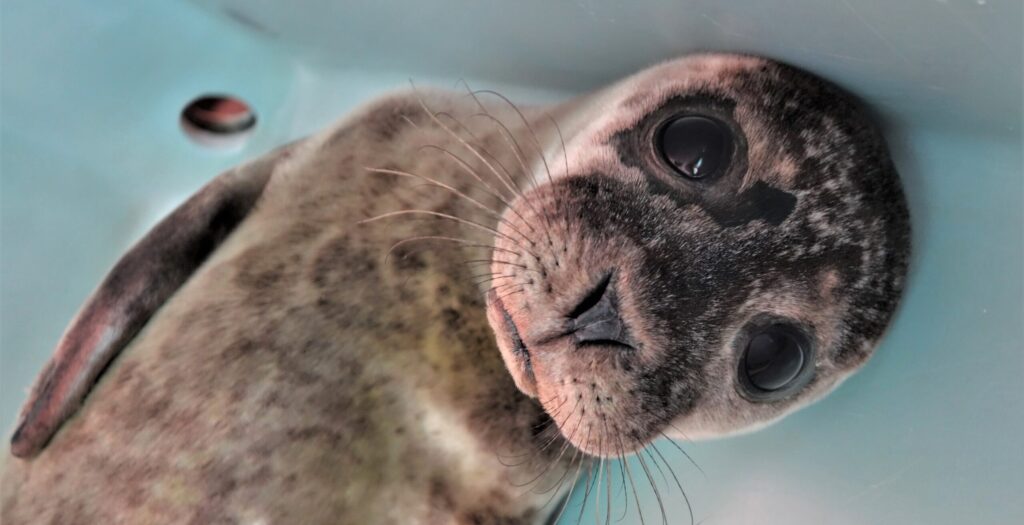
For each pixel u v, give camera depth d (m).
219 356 0.44
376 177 0.47
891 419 0.40
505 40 0.47
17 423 0.46
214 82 0.57
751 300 0.40
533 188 0.43
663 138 0.42
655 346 0.39
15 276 0.55
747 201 0.40
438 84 0.50
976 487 0.37
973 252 0.39
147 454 0.43
